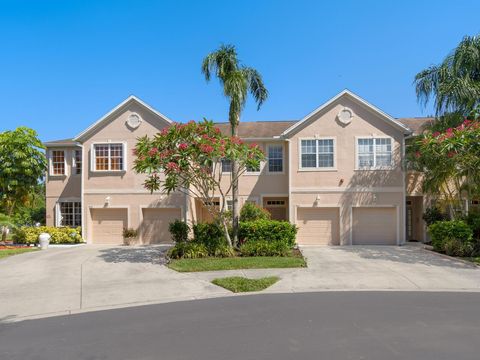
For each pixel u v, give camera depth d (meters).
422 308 8.15
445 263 13.87
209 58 17.28
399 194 20.14
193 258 14.97
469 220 16.91
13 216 23.77
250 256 15.27
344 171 20.48
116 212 21.86
